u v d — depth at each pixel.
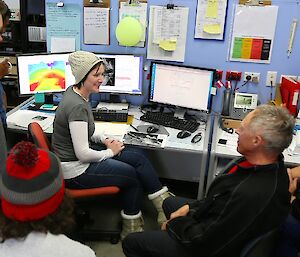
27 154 0.97
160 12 2.86
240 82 2.94
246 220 1.48
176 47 2.93
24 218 0.98
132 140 2.47
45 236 1.01
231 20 2.79
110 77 2.95
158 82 2.93
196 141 2.51
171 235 1.74
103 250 2.47
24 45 3.54
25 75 2.82
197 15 2.82
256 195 1.48
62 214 1.04
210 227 1.55
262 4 2.71
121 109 2.98
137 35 2.83
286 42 2.79
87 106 2.22
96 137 2.46
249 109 2.79
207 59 2.93
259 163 1.57
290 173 2.07
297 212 1.80
